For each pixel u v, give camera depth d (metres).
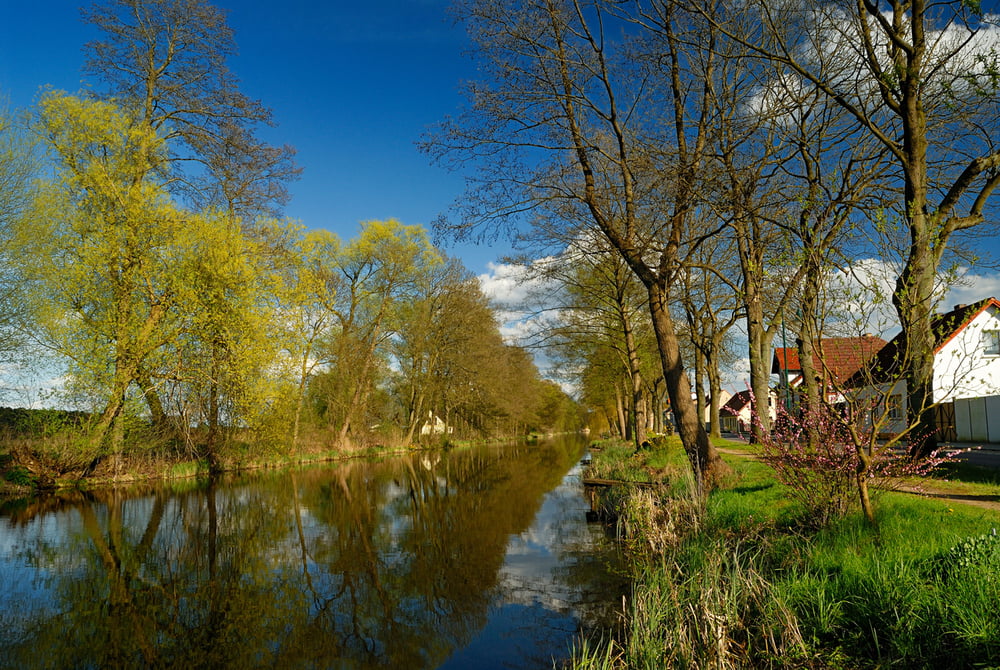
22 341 16.56
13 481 16.31
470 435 56.16
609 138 12.83
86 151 18.69
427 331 39.38
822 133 12.70
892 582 5.02
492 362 40.97
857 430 6.17
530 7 11.76
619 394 37.91
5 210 16.44
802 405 7.07
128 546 11.09
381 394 41.75
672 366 12.23
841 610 5.16
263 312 20.36
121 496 17.20
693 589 6.25
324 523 13.69
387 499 17.72
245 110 21.00
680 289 17.00
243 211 22.48
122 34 19.19
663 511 10.39
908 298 5.78
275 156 22.28
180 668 5.95
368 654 6.27
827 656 4.68
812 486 6.96
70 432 17.19
